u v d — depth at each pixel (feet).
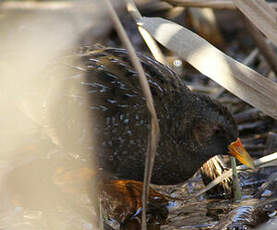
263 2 25.21
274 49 37.73
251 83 24.27
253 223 24.22
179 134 26.61
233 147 26.78
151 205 27.09
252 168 26.27
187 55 24.66
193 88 37.60
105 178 27.37
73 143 26.73
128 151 26.20
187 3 29.35
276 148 30.19
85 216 26.43
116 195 27.43
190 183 29.37
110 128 25.96
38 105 27.55
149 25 25.84
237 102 36.45
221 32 47.11
